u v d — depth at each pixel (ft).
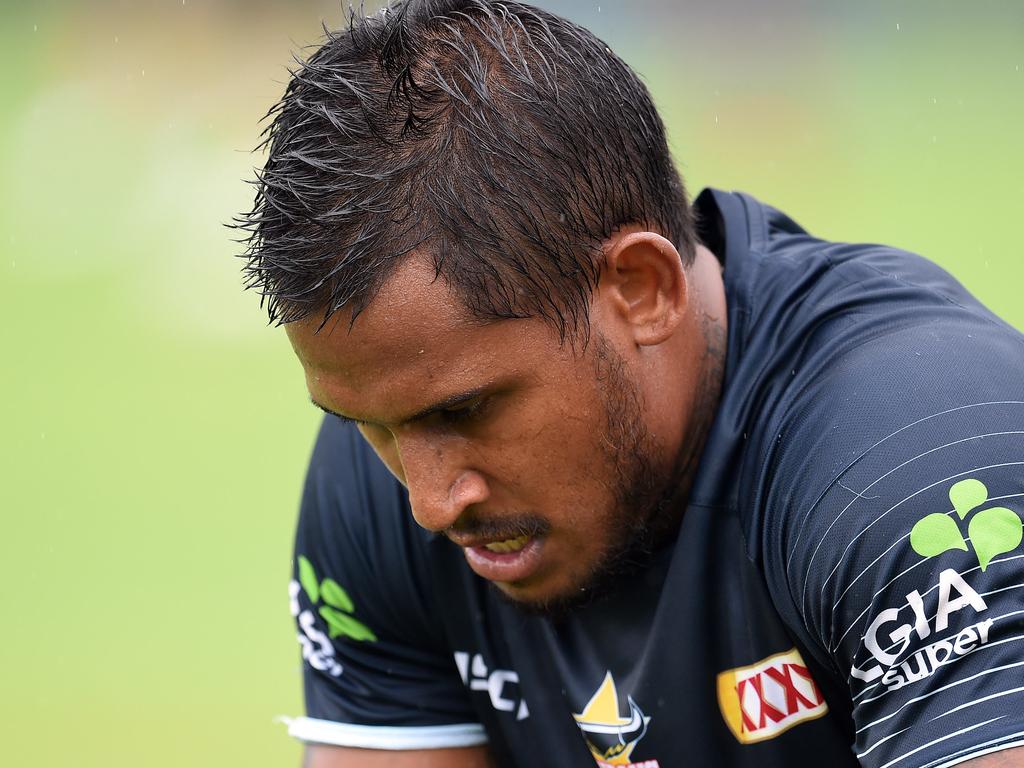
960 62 148.25
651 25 167.53
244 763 42.09
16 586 55.47
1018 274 90.27
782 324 17.66
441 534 19.70
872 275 17.89
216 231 109.81
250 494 64.23
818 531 15.39
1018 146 121.08
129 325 91.61
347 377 15.30
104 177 121.39
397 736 21.12
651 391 16.85
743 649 17.16
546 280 15.38
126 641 50.75
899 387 15.75
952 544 14.35
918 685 14.26
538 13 17.07
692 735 17.67
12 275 101.71
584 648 18.53
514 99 15.81
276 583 55.11
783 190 114.21
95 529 60.80
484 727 20.45
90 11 164.45
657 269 16.28
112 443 71.51
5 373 83.41
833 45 157.58
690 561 17.15
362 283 14.80
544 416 15.75
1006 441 14.90
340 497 20.74
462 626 19.99
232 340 88.38
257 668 48.57
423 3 16.98
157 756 42.57
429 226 14.98
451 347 15.05
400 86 15.70
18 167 123.03
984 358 15.94
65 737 43.86
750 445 17.02
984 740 13.55
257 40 158.20
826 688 16.88
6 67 149.79
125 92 142.51
